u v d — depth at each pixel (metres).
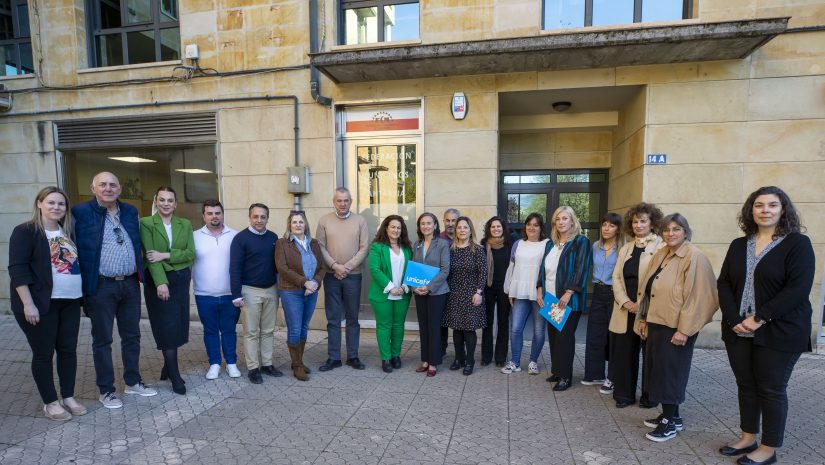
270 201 6.20
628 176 5.99
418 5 5.88
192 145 6.47
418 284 4.27
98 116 6.55
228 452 2.94
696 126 5.19
